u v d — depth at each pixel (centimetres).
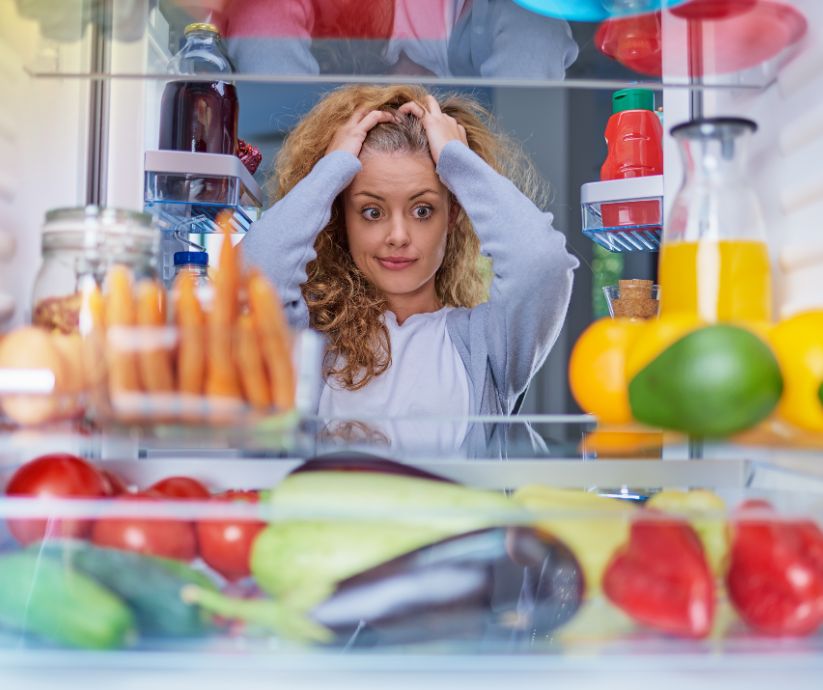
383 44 84
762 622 49
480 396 142
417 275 141
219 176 107
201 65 83
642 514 51
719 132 62
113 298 55
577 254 236
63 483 57
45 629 47
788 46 74
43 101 83
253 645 48
